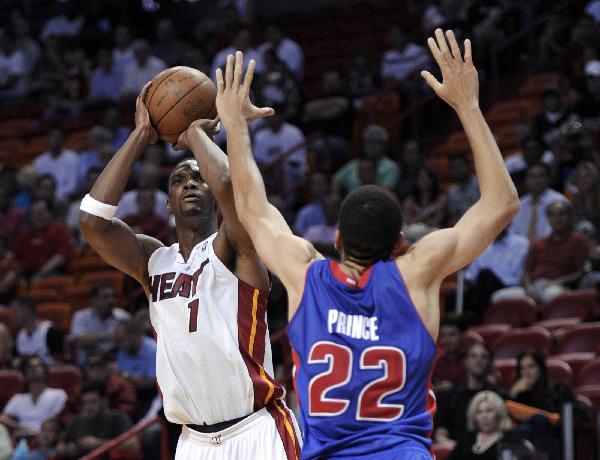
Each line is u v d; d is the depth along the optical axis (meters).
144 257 12.67
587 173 27.67
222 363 11.93
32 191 39.38
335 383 9.12
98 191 12.29
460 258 9.45
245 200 9.90
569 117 32.19
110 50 48.84
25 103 48.25
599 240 27.08
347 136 37.66
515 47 39.72
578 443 18.94
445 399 20.67
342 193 33.06
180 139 12.09
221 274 12.06
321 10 48.44
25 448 22.80
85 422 23.20
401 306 9.23
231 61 10.29
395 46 40.28
